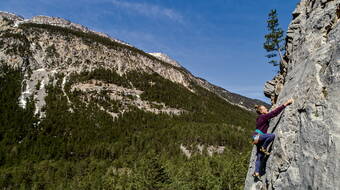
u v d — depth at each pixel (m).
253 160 10.33
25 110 173.25
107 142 157.25
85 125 171.38
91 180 106.38
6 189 101.50
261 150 8.73
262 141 8.88
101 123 176.88
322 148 6.26
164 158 118.31
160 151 139.75
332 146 5.93
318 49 8.39
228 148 136.62
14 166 121.62
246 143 141.50
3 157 126.25
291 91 9.09
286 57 14.41
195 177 63.66
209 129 163.12
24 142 141.75
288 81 10.14
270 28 43.16
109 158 138.00
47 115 173.12
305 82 8.08
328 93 6.82
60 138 154.88
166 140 150.88
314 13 10.27
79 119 176.25
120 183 85.88
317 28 9.30
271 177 8.19
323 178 5.90
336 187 5.48
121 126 179.25
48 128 161.00
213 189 49.69
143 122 191.00
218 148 140.62
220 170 63.47
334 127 6.11
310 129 6.92
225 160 77.12
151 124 186.50
